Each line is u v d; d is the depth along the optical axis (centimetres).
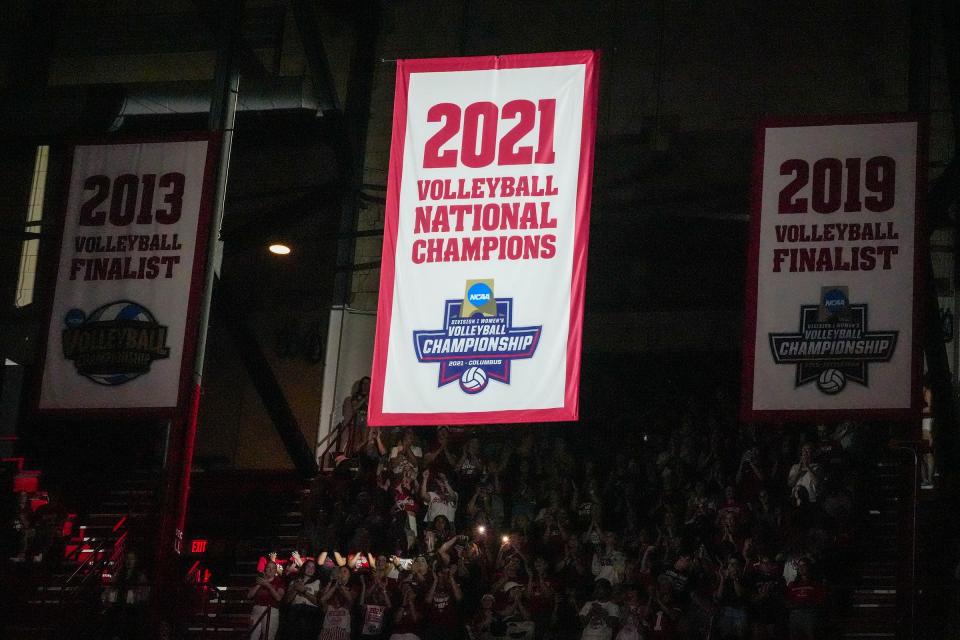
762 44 3188
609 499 2605
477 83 2112
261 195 3262
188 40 3466
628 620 2103
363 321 3269
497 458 2784
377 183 3319
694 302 3141
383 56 3391
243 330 2836
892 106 3091
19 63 3456
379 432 2714
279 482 2970
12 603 2402
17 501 2662
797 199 2022
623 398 3128
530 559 2366
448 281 2041
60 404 2173
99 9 3519
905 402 1920
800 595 2039
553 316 1998
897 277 1967
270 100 3125
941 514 2314
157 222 2234
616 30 3262
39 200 3397
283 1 3450
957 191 2472
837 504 2278
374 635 2194
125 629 2184
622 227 3195
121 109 3134
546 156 2062
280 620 2236
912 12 2528
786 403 1952
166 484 2248
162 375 2173
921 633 2077
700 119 3170
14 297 3353
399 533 2405
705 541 2312
